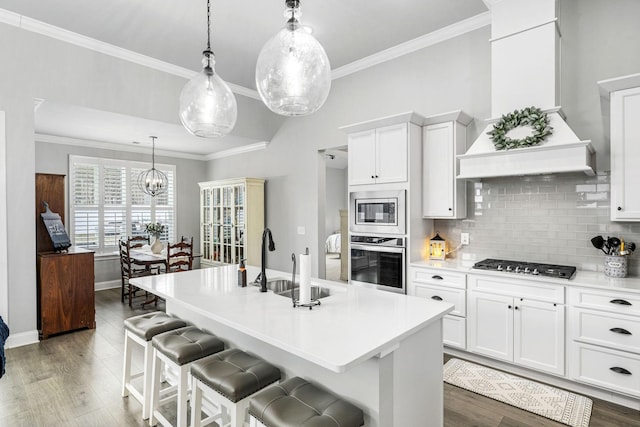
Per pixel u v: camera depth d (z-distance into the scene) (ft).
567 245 9.71
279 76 5.41
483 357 9.83
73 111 12.80
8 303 10.98
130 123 14.73
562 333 8.27
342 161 35.35
